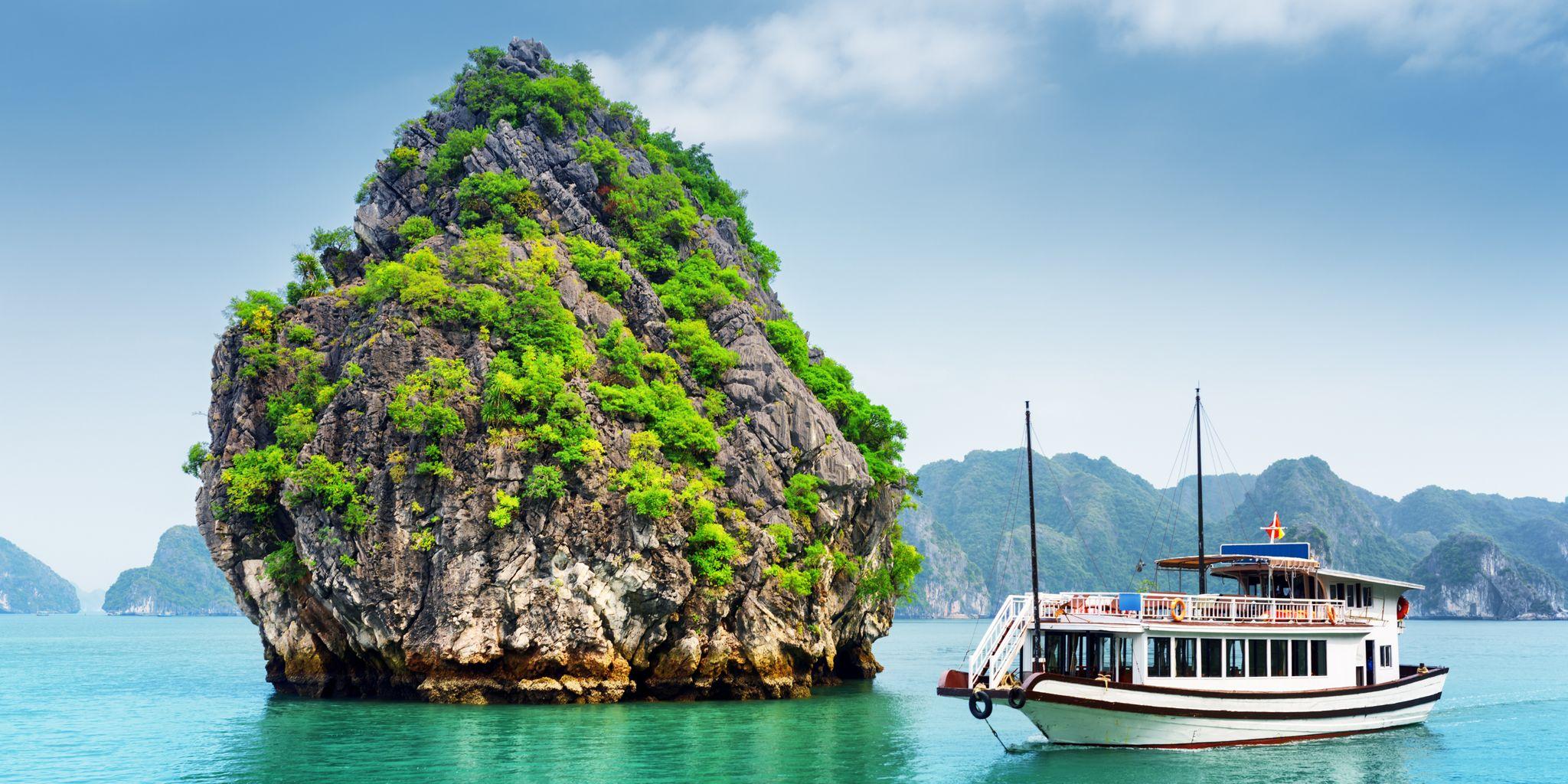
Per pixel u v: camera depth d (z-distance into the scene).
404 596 56.81
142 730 50.16
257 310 67.44
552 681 56.44
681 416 63.78
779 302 91.69
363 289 66.88
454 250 66.00
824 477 68.88
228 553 63.19
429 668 56.62
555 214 75.81
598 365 65.38
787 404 69.38
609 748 43.38
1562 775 41.91
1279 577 50.56
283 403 63.94
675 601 58.22
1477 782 40.50
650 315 71.56
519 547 56.69
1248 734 45.09
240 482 60.94
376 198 77.38
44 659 114.88
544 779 37.62
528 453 57.88
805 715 54.28
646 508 57.09
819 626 66.69
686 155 98.50
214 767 40.38
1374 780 40.03
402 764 40.09
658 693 59.91
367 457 58.56
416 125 81.50
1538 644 167.12
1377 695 49.44
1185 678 43.81
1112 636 43.75
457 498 56.84
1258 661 45.50
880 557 81.44
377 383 60.16
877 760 42.00
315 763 40.47
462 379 59.16
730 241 87.31
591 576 57.00
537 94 82.25
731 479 64.50
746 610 61.88
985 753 43.66
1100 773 39.69
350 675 62.50
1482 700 68.81
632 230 78.81
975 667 43.19
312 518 58.41
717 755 42.28
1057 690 41.16
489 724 49.41
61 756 43.59
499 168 76.81
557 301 64.94
